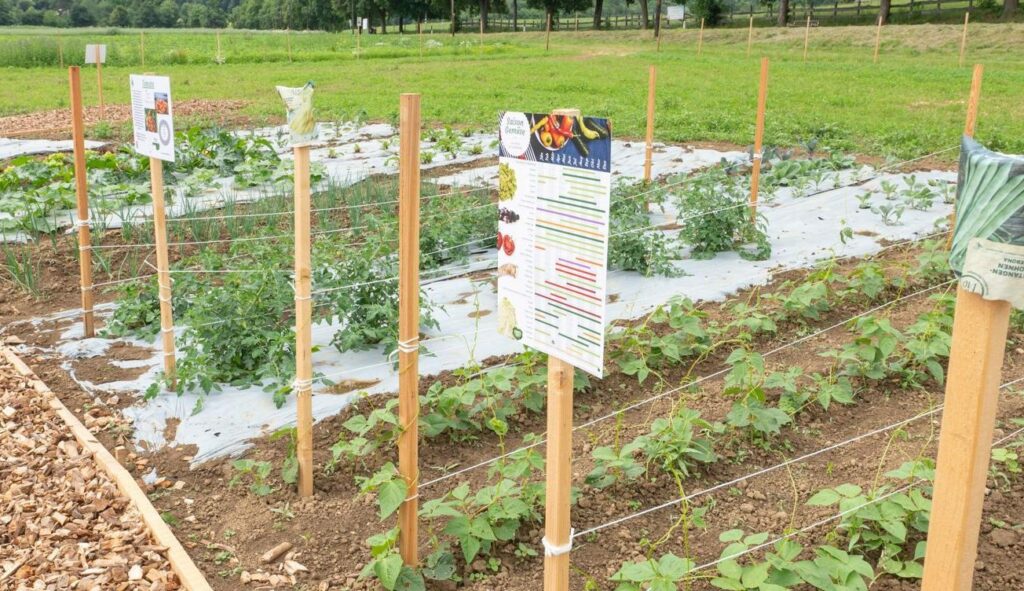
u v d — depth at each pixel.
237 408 5.55
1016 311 6.58
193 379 5.79
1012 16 42.53
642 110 18.83
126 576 3.90
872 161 12.83
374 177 12.07
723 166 11.34
